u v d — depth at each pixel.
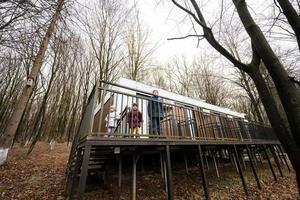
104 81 3.83
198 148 5.12
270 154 13.20
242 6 2.24
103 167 5.69
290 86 1.72
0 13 3.46
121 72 16.66
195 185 6.21
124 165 7.02
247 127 8.66
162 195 5.12
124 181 6.10
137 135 3.85
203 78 22.58
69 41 5.63
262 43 1.93
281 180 7.79
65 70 19.31
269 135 10.48
